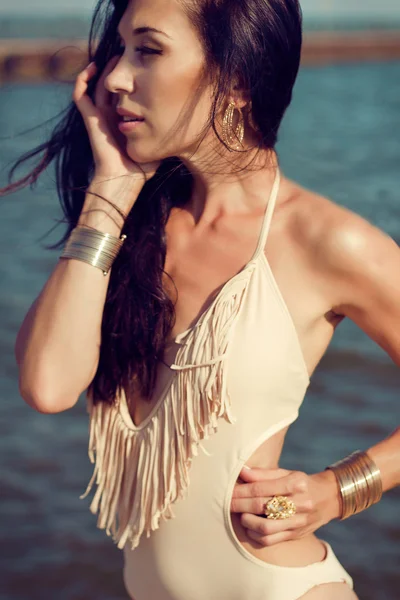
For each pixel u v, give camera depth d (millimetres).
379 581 6773
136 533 2783
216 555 2701
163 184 2949
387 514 7531
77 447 9078
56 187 3158
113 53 2998
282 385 2656
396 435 2828
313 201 2748
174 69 2633
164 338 2770
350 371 11133
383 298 2656
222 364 2604
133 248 2861
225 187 2861
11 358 11750
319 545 2826
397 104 49656
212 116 2668
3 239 19578
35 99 46188
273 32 2672
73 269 2803
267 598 2662
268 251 2730
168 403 2727
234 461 2652
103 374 2857
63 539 7457
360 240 2646
